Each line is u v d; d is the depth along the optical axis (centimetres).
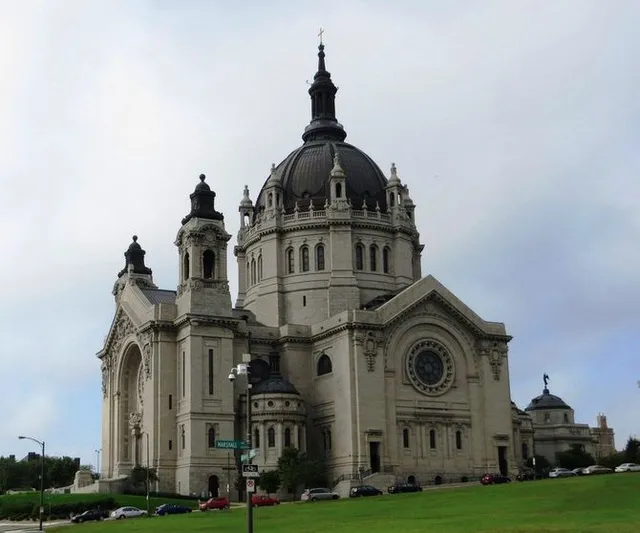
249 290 14875
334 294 13912
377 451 12269
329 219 14212
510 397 13500
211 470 12006
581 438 18538
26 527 9300
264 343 13475
